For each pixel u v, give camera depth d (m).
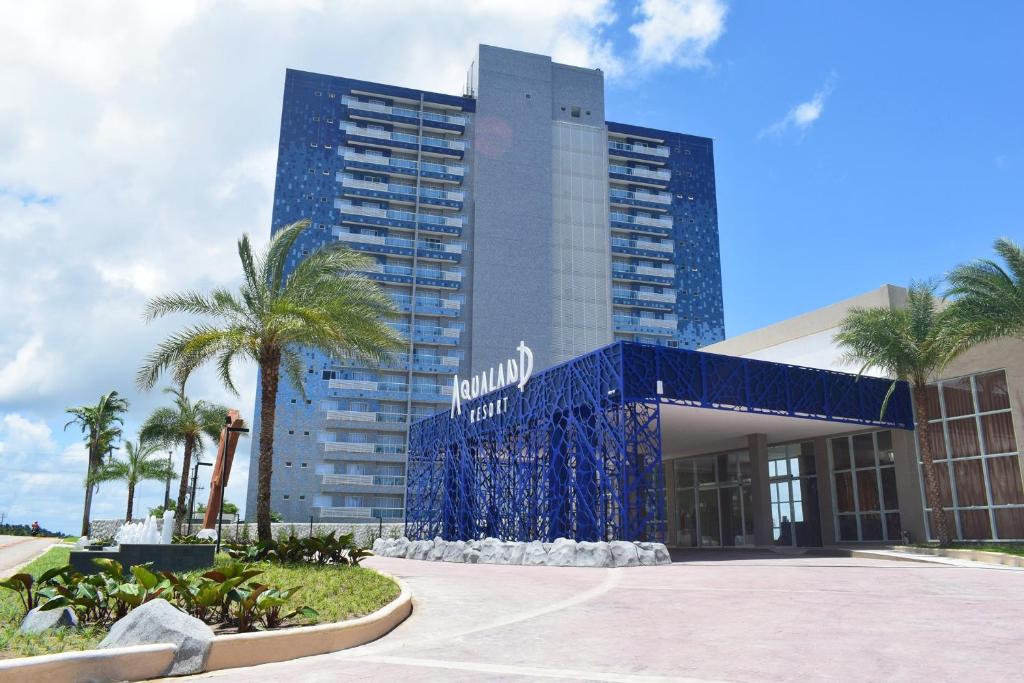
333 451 85.25
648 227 104.62
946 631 9.48
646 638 9.64
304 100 96.00
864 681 6.97
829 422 33.38
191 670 7.71
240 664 8.16
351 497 84.69
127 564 16.80
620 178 104.88
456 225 95.38
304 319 22.77
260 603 9.30
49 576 10.39
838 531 36.56
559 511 32.06
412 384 89.62
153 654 7.54
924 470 30.16
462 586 16.73
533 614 12.28
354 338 24.89
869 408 33.38
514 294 93.69
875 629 9.79
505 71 101.12
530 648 9.19
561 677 7.34
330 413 85.88
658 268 103.56
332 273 25.28
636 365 28.06
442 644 9.64
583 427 30.98
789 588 15.13
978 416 31.61
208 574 10.02
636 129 109.00
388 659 8.56
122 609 9.81
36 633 8.75
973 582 15.89
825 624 10.30
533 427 34.62
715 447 42.50
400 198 95.56
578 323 96.88
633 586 16.47
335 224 92.81
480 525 39.62
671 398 28.55
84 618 9.69
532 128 100.25
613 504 27.94
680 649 8.80
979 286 28.05
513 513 36.00
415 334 90.44
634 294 101.25
